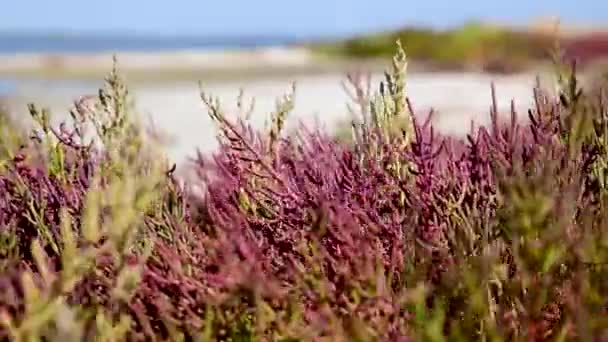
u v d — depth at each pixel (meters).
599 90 2.31
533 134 2.11
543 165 1.88
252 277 1.58
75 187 2.20
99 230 1.73
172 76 24.44
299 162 2.38
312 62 39.28
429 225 1.98
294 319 1.65
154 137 2.62
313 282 1.69
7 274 1.69
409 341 1.59
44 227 1.98
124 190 1.59
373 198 2.10
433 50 34.62
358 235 1.78
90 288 1.71
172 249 1.91
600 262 1.66
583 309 1.53
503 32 32.78
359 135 2.49
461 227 1.84
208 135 7.89
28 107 2.34
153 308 1.77
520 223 1.62
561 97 2.14
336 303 1.71
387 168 2.14
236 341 1.64
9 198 2.17
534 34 30.81
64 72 29.75
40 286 1.70
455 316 1.67
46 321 1.46
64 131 2.39
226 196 2.19
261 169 2.27
